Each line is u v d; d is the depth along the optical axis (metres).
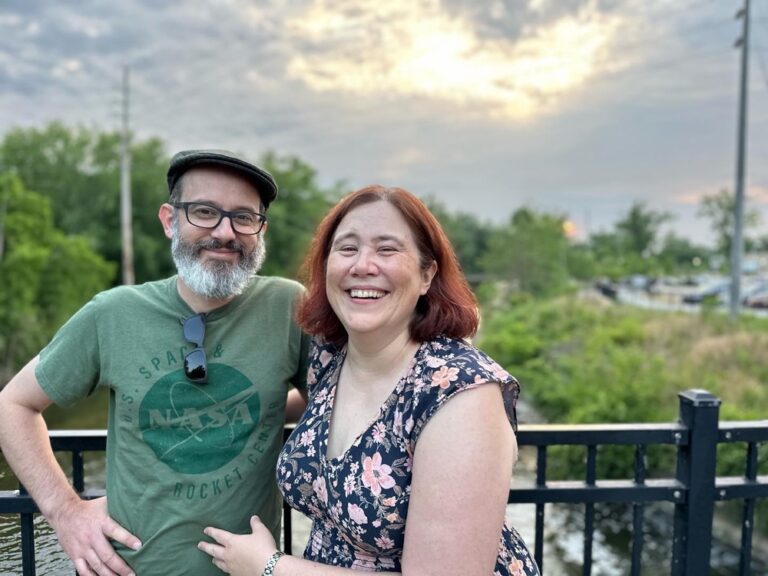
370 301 1.23
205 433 1.44
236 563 1.32
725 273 39.00
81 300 21.64
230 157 1.47
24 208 20.33
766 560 6.18
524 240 32.34
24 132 34.88
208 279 1.44
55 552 1.79
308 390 1.50
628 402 9.59
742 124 16.86
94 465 4.84
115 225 33.56
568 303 21.95
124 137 26.66
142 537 1.42
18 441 1.45
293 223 38.78
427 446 1.12
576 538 7.38
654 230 61.66
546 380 12.41
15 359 17.64
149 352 1.46
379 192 1.30
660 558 6.85
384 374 1.27
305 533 5.26
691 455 1.73
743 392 9.07
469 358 1.19
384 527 1.16
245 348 1.50
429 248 1.30
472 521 1.08
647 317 17.80
